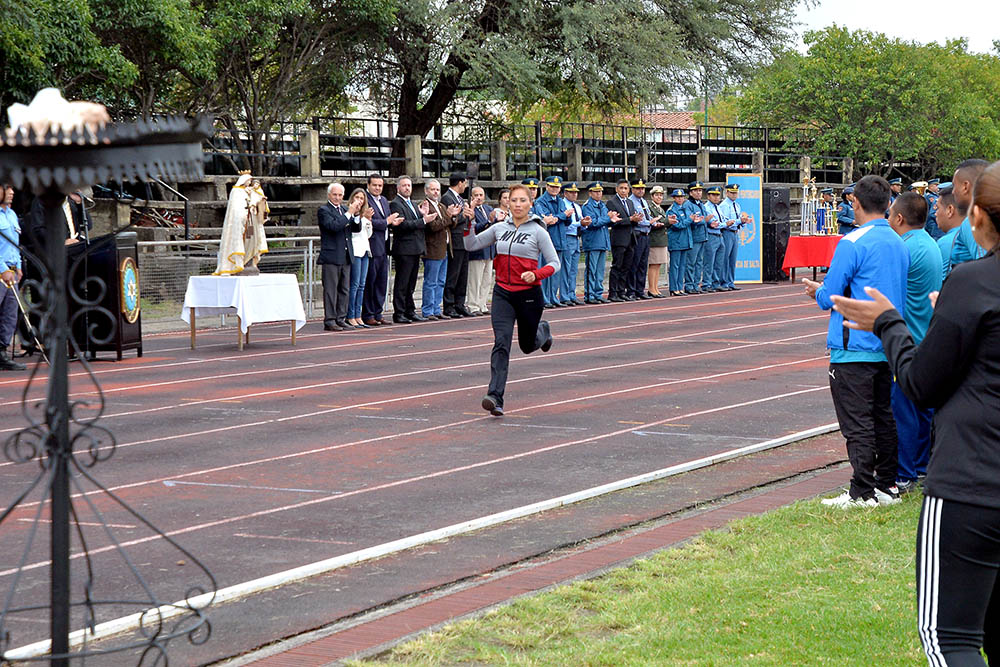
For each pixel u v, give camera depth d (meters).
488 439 9.77
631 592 5.49
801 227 32.75
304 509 7.41
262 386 12.84
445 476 8.37
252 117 31.09
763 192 31.64
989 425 3.48
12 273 13.63
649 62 33.41
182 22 25.44
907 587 5.39
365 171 33.84
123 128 3.47
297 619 5.21
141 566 6.12
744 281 31.53
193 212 27.47
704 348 16.42
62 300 3.61
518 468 8.62
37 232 13.80
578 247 23.91
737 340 17.47
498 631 4.90
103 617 5.20
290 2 28.44
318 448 9.41
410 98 36.19
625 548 6.34
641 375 13.62
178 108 31.28
